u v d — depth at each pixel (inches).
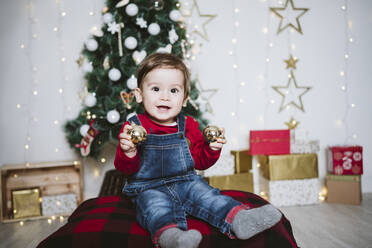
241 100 102.1
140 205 40.3
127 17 80.1
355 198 89.2
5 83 92.7
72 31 95.2
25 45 93.4
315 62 104.1
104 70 81.0
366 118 105.9
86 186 95.3
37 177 89.2
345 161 91.3
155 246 34.7
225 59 101.2
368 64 105.3
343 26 104.7
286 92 103.8
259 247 37.3
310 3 104.0
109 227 38.0
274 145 91.9
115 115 77.4
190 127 50.6
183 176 45.7
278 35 103.4
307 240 61.7
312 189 91.0
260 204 46.6
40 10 93.8
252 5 102.1
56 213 85.3
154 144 45.6
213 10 100.0
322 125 104.6
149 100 45.0
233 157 89.6
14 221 81.0
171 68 44.8
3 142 92.6
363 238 62.6
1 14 92.1
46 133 94.6
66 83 95.3
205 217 38.8
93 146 80.7
